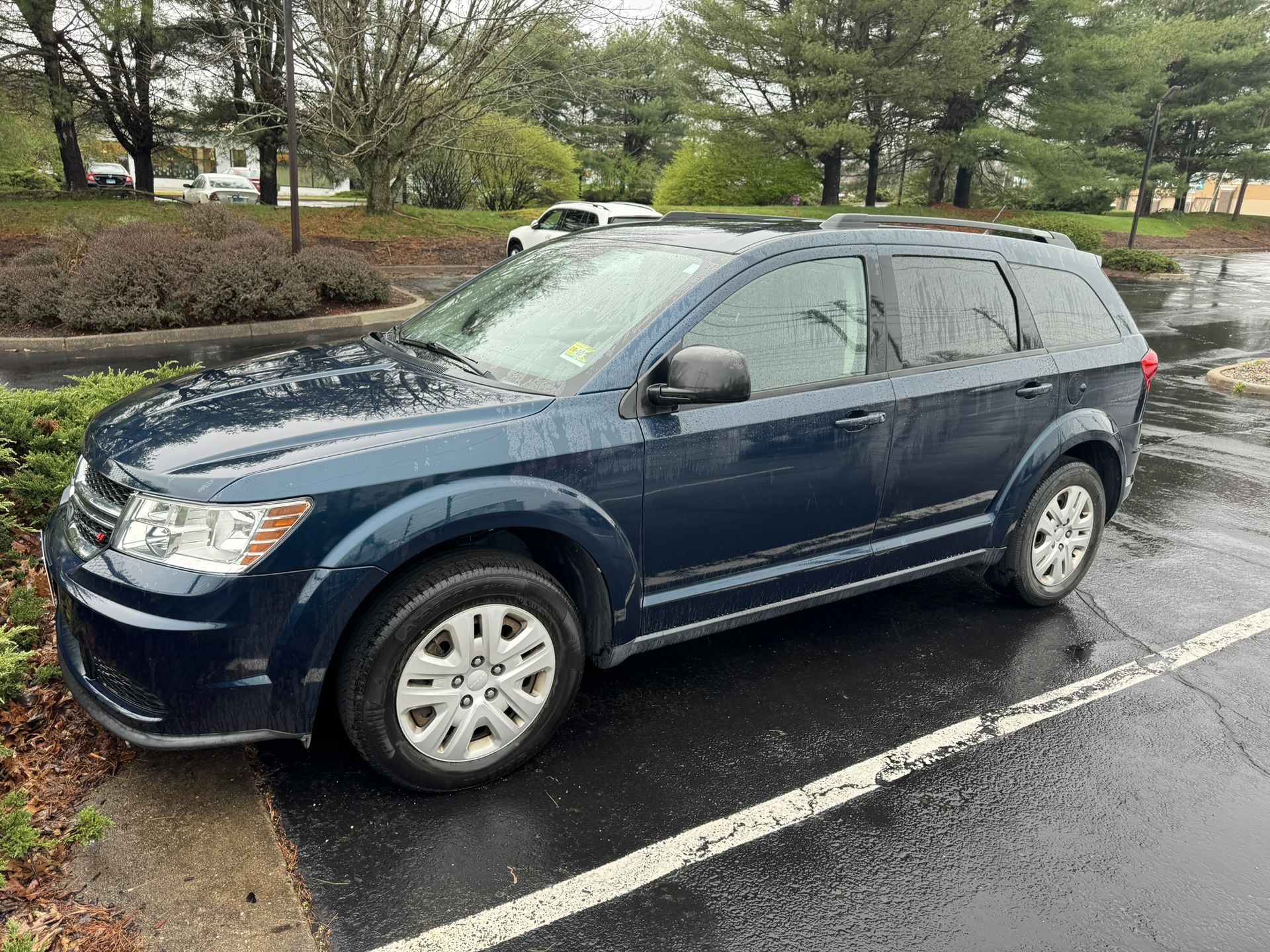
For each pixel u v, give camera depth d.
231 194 37.91
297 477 2.60
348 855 2.72
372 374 3.33
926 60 32.41
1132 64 34.94
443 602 2.77
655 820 2.96
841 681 3.91
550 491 2.92
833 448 3.57
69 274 12.93
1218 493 6.95
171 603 2.51
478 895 2.60
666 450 3.16
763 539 3.52
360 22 19.81
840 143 33.78
